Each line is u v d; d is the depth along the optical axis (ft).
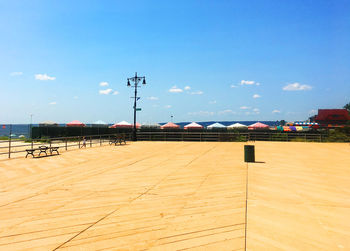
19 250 11.91
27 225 15.05
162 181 26.43
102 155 50.19
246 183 24.91
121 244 12.34
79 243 12.53
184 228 14.14
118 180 27.37
